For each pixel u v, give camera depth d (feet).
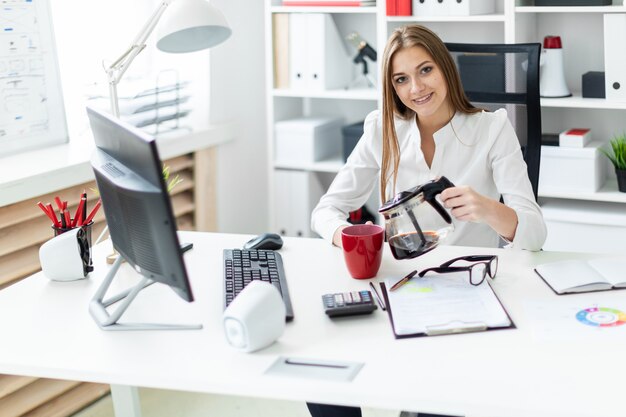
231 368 4.58
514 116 7.59
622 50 9.32
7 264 8.36
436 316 5.09
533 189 7.59
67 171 8.64
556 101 9.73
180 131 10.61
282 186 11.59
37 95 9.40
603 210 10.03
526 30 10.13
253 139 12.17
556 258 6.13
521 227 6.07
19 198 8.13
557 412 3.99
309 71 11.14
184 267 4.70
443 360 4.57
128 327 5.16
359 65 11.72
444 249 6.42
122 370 4.61
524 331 4.90
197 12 6.89
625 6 9.29
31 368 4.74
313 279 5.90
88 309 5.54
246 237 7.00
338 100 12.15
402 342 4.83
